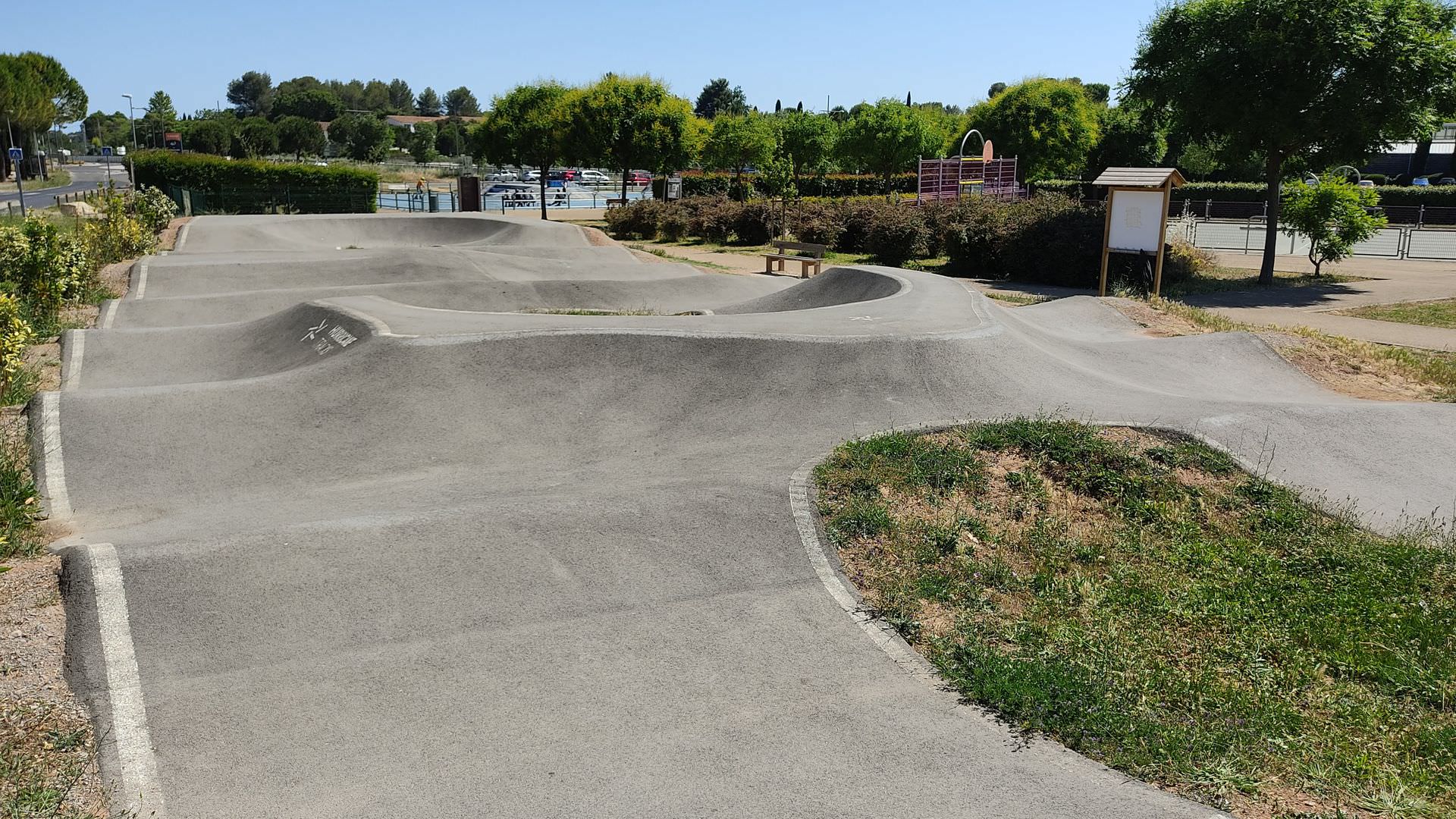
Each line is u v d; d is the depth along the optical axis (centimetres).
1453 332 1498
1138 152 4781
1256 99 1883
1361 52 1769
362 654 507
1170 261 2020
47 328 1245
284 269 1802
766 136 4325
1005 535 671
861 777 423
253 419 837
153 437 795
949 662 519
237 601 536
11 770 402
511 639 527
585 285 1764
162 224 2492
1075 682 494
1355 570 640
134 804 396
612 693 485
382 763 429
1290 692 509
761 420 863
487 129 3938
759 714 471
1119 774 429
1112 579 625
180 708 458
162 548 566
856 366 943
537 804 404
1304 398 1077
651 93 3531
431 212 4197
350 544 592
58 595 533
